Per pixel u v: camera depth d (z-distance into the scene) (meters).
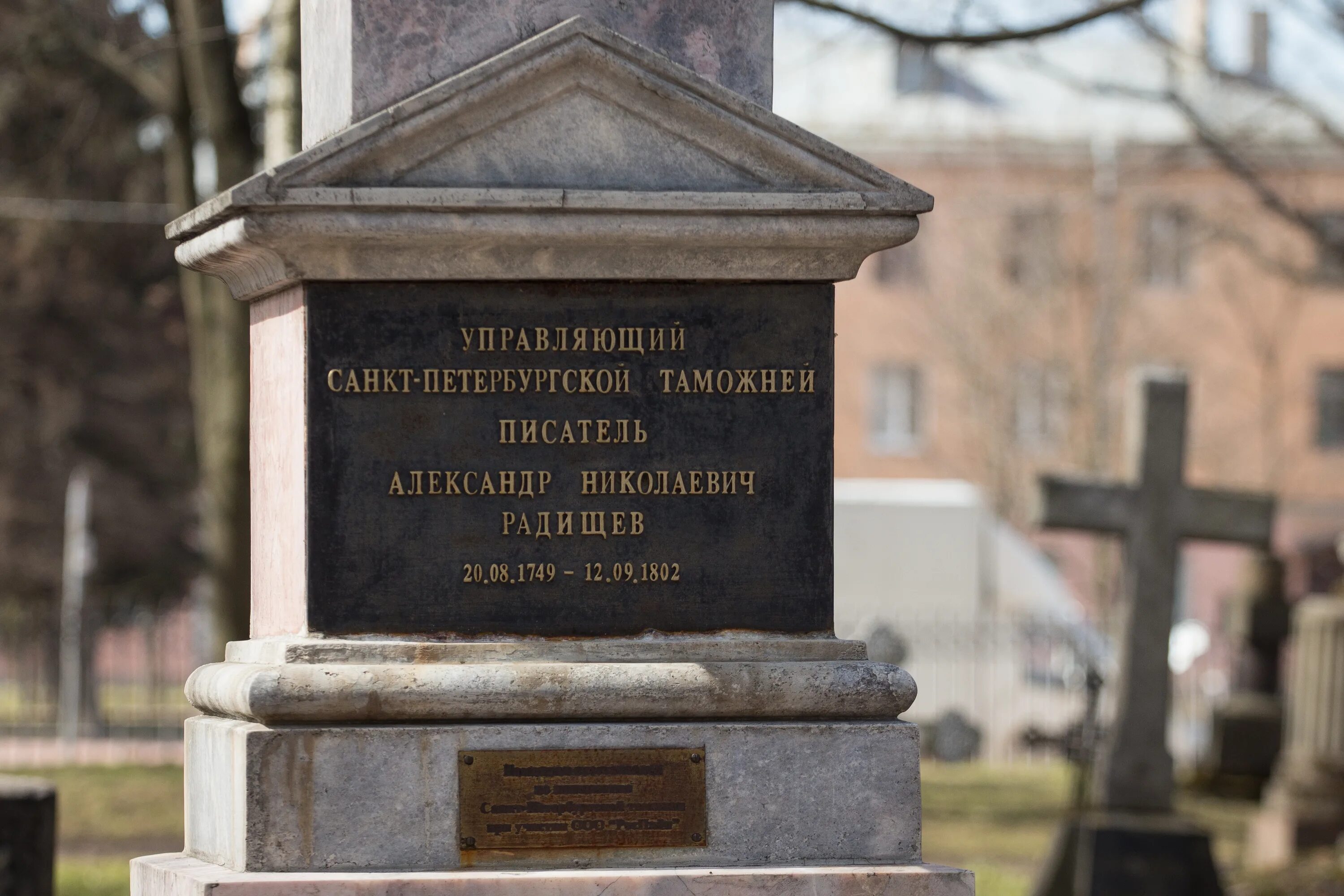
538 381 4.85
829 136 30.95
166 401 26.17
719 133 4.83
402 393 4.81
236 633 13.44
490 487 4.83
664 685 4.74
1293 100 12.37
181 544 26.44
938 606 20.62
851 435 35.62
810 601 4.94
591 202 4.71
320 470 4.77
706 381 4.91
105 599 25.91
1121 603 10.65
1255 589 17.31
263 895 4.46
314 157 4.62
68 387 25.66
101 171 21.66
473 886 4.54
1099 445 24.61
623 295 4.89
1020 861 12.63
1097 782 10.45
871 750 4.83
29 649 22.95
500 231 4.69
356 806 4.62
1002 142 30.03
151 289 25.36
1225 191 23.72
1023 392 28.66
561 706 4.71
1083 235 27.08
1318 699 13.31
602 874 4.60
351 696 4.62
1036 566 21.00
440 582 4.81
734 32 5.09
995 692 20.41
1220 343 34.38
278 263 4.75
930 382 35.31
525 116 4.77
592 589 4.86
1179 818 10.30
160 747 18.78
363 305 4.80
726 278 4.90
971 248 27.97
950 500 20.83
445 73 4.88
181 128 14.37
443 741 4.66
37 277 24.69
